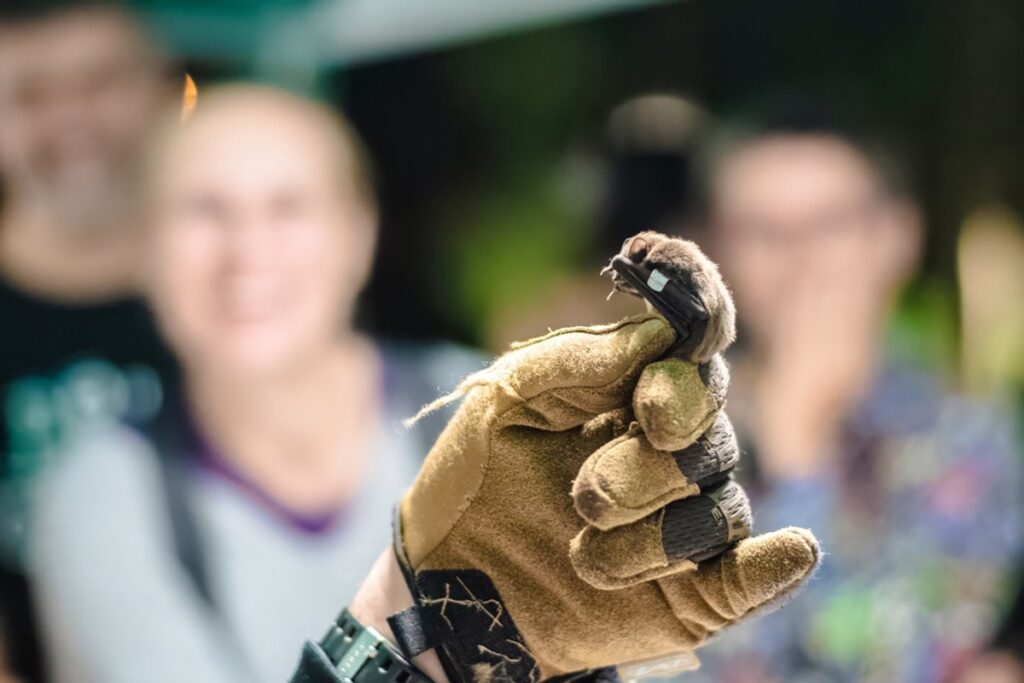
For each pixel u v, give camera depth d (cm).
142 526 217
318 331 225
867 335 248
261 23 221
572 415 117
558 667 119
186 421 221
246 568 220
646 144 238
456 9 233
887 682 231
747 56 247
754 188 242
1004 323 261
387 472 224
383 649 120
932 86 258
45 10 212
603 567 115
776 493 235
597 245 234
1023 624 240
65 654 216
